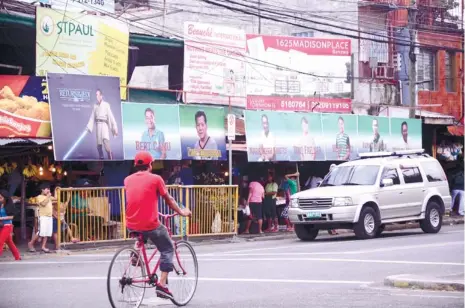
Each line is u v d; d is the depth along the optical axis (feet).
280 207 85.30
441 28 116.06
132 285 31.48
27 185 72.18
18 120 63.00
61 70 68.74
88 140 66.03
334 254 54.95
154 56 83.97
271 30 107.96
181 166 78.38
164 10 89.30
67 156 64.44
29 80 63.82
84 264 52.29
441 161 112.27
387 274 43.75
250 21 105.91
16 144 65.82
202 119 76.28
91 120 66.44
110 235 67.15
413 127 99.50
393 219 72.49
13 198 70.44
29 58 74.18
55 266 51.37
